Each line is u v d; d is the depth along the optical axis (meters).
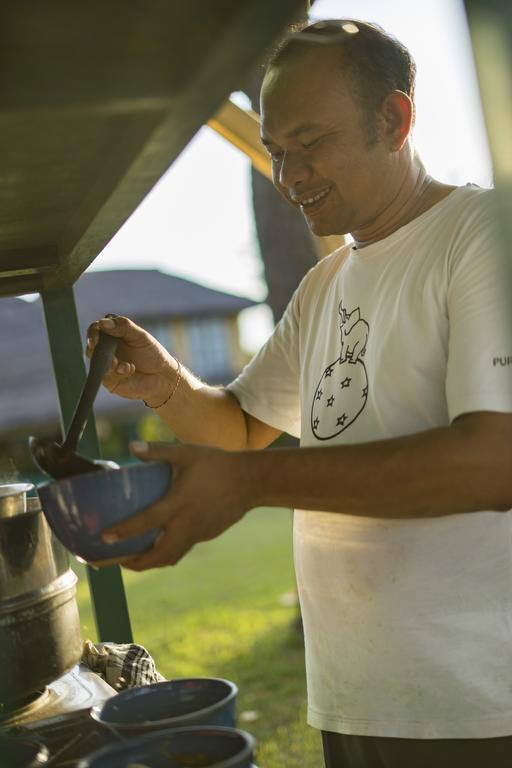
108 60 0.71
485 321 1.22
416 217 1.42
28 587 1.15
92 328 1.59
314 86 1.37
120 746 0.85
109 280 24.39
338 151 1.39
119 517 0.99
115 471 0.99
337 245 3.19
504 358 1.19
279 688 4.50
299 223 5.16
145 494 1.00
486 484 1.14
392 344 1.38
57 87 0.74
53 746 1.03
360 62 1.38
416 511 1.14
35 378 19.45
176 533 1.03
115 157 0.94
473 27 0.74
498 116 0.74
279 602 6.44
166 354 1.66
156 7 0.65
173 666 5.06
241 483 1.06
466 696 1.33
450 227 1.34
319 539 1.44
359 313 1.46
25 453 18.16
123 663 1.40
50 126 0.82
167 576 7.93
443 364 1.33
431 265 1.34
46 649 1.16
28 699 1.21
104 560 1.02
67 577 1.23
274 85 1.40
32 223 1.28
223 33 0.67
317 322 1.62
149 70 0.73
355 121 1.38
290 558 8.20
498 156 0.75
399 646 1.36
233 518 1.07
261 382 1.77
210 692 1.01
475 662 1.33
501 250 0.77
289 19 0.68
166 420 1.72
